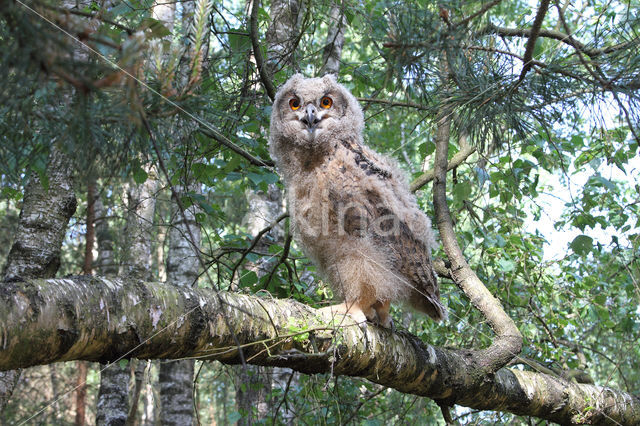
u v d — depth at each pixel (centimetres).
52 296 253
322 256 441
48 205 548
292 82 461
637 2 390
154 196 497
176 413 948
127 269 989
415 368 399
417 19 293
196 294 307
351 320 382
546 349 635
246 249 582
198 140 493
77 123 190
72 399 1286
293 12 689
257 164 527
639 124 327
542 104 362
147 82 224
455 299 677
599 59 338
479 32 344
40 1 166
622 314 815
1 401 540
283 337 333
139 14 416
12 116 212
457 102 367
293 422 719
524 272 677
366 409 699
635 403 513
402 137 1078
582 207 646
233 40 538
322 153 432
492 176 630
